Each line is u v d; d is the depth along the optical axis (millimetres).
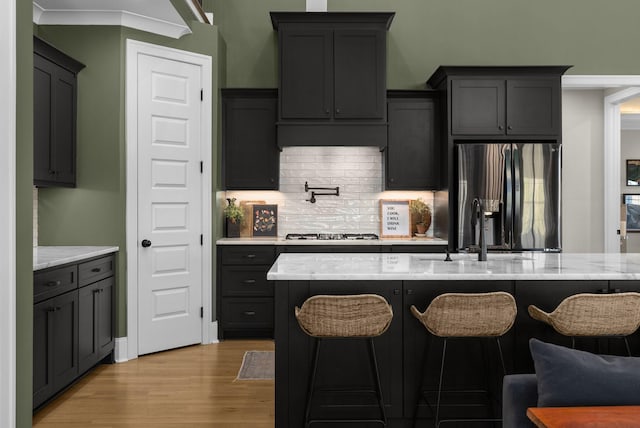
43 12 4387
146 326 4691
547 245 5164
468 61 5820
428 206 5914
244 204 5832
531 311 2928
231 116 5527
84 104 4484
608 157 6812
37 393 3225
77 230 4496
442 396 3037
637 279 2947
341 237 5648
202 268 5098
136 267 4613
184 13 4695
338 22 5320
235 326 5277
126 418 3289
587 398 1658
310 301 2707
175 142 4879
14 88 2207
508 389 1899
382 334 3023
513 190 5145
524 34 5812
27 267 2379
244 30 5738
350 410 3012
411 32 5828
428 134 5602
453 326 2750
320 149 5895
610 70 5793
